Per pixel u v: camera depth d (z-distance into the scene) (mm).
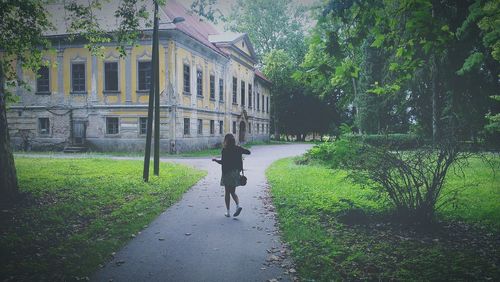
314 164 19234
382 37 6590
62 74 30547
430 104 23406
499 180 12820
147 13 13508
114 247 6480
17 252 6188
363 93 29688
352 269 5387
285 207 9398
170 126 28828
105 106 29891
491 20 7203
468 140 7504
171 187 12562
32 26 13414
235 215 8641
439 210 8516
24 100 31219
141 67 29312
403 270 5184
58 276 5234
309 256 5938
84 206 9422
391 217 7770
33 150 31172
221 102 39250
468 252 5996
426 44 6121
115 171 16188
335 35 6270
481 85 18344
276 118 63438
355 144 8016
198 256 6152
